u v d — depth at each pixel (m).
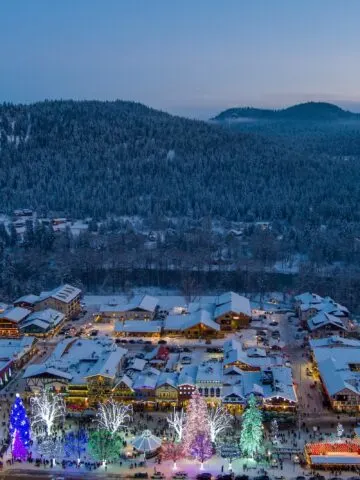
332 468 123.75
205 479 121.00
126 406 143.88
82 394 156.12
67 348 181.62
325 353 177.00
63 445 134.62
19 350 186.50
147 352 195.38
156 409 154.38
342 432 133.38
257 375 161.25
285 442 135.12
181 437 132.38
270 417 146.00
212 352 195.00
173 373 164.00
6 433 142.50
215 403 150.25
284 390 149.25
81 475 124.19
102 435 127.19
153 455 130.88
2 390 168.50
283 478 121.06
